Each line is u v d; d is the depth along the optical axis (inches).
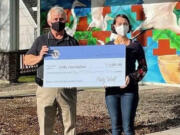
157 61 634.2
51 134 248.7
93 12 694.5
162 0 622.5
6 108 440.1
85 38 705.6
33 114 405.4
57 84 240.2
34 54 242.4
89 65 239.9
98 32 689.6
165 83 628.1
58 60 239.6
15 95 543.8
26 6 1411.2
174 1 611.8
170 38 618.5
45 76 240.5
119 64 239.6
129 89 247.4
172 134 339.6
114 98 250.5
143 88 604.1
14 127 351.3
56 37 241.9
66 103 242.8
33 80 708.7
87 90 587.2
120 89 248.7
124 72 239.3
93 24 695.1
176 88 601.0
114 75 239.9
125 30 251.0
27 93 562.9
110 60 239.8
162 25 625.9
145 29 641.6
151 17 634.8
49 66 240.1
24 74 751.1
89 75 240.5
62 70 239.8
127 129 248.7
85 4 702.5
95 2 690.8
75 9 713.6
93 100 502.0
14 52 702.5
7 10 713.0
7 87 635.5
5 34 717.9
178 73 613.6
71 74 240.4
